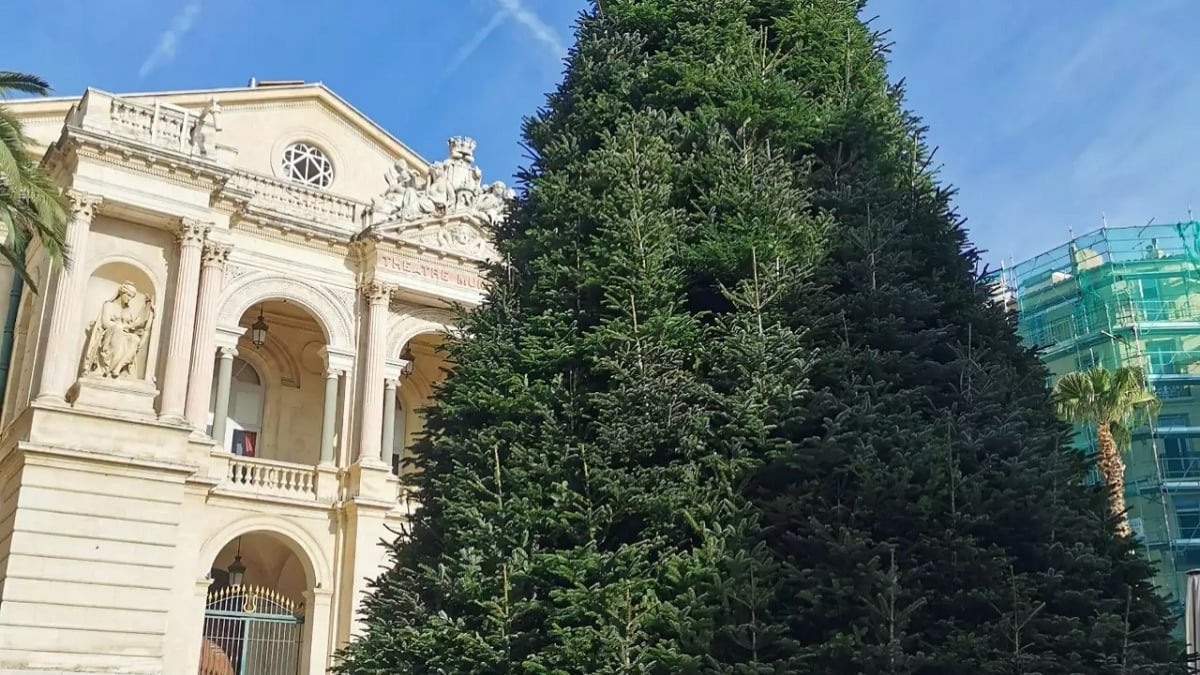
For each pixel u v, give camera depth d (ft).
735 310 53.26
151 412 105.29
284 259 126.52
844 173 58.34
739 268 52.13
